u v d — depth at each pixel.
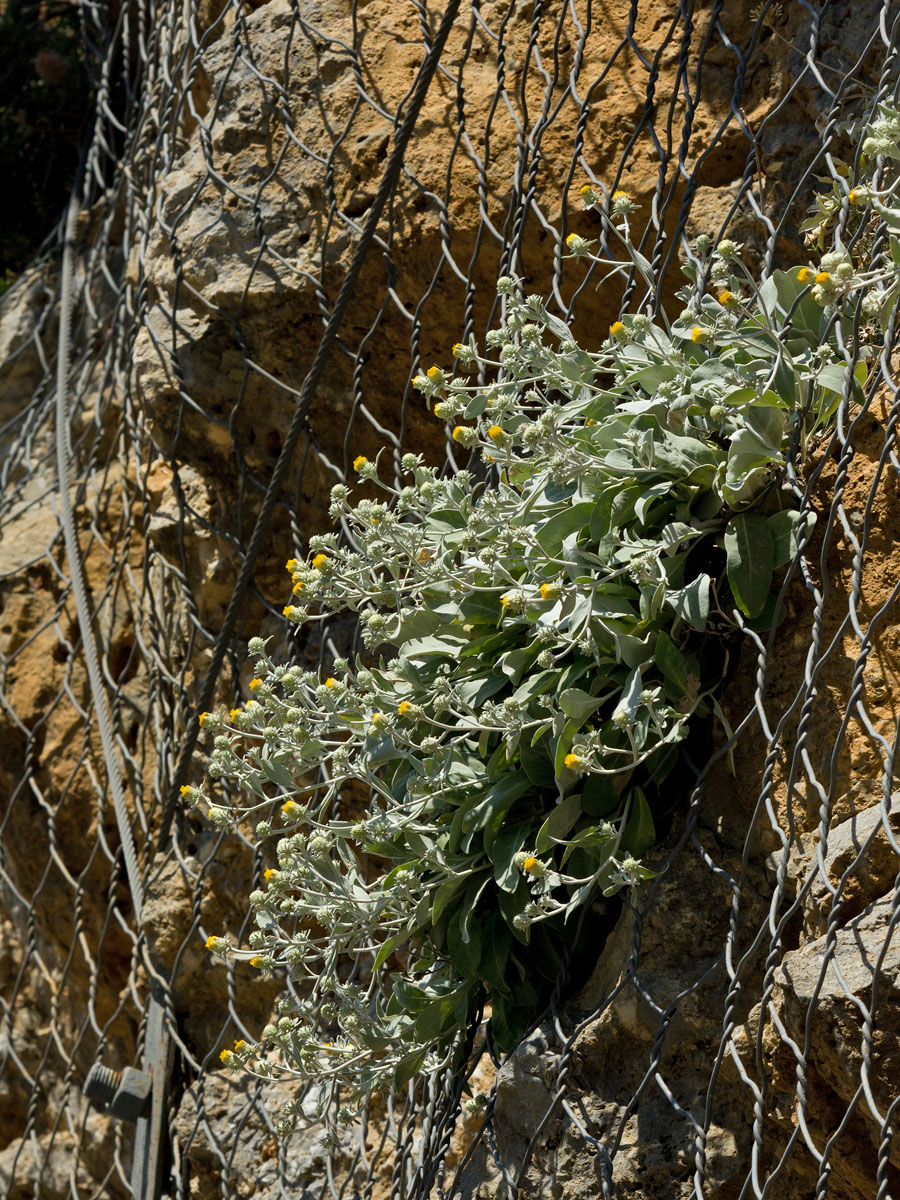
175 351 2.29
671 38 2.13
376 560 1.95
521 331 1.96
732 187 2.09
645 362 1.93
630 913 1.90
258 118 2.30
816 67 1.99
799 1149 1.79
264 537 2.24
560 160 2.15
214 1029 2.34
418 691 1.95
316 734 1.95
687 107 2.02
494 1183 1.91
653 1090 1.86
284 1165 2.17
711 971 1.83
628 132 2.13
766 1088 1.80
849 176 1.96
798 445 1.87
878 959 1.71
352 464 2.29
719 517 1.89
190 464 2.36
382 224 2.21
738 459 1.85
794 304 1.87
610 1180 1.82
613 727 1.87
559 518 1.90
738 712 1.90
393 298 2.18
